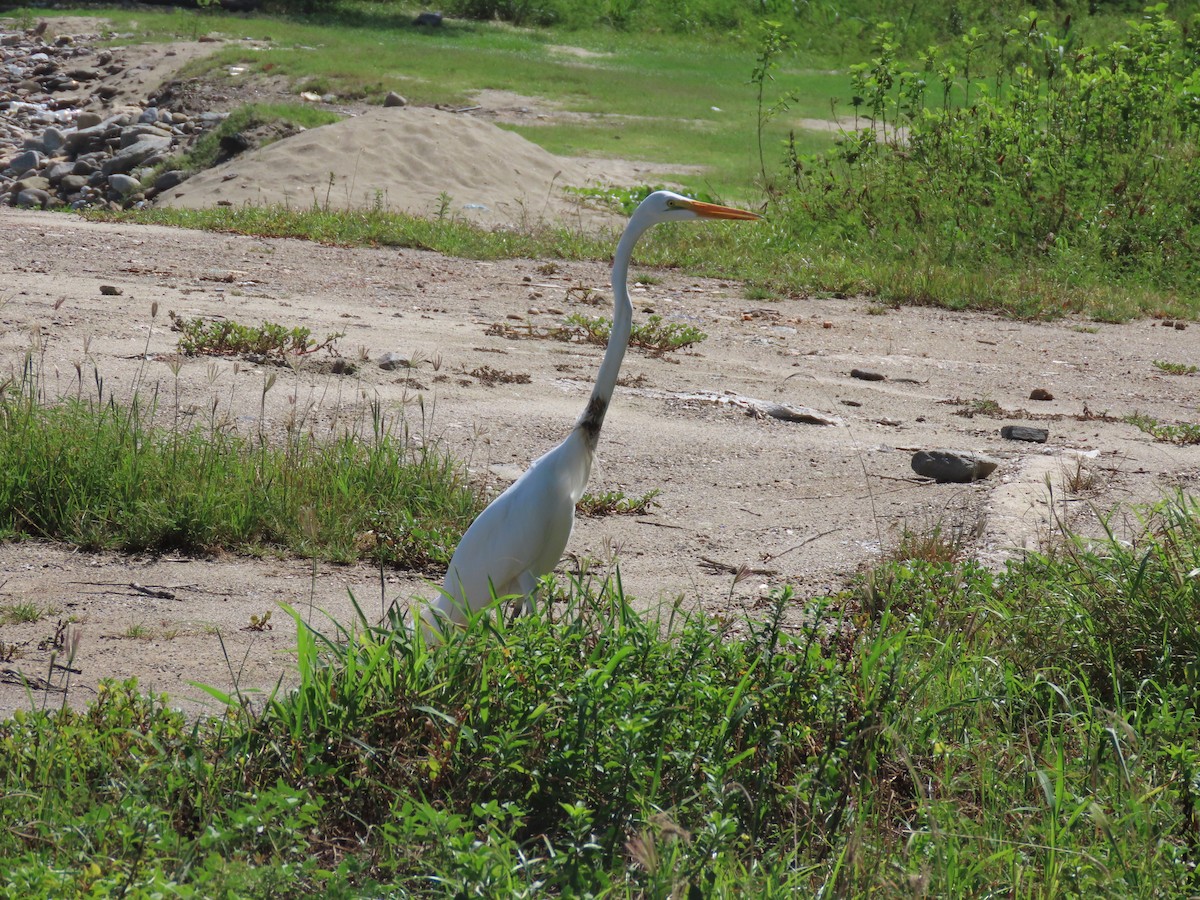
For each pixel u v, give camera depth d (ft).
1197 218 88.74
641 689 19.03
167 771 18.39
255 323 57.11
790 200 99.04
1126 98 94.89
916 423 49.34
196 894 14.74
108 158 128.16
